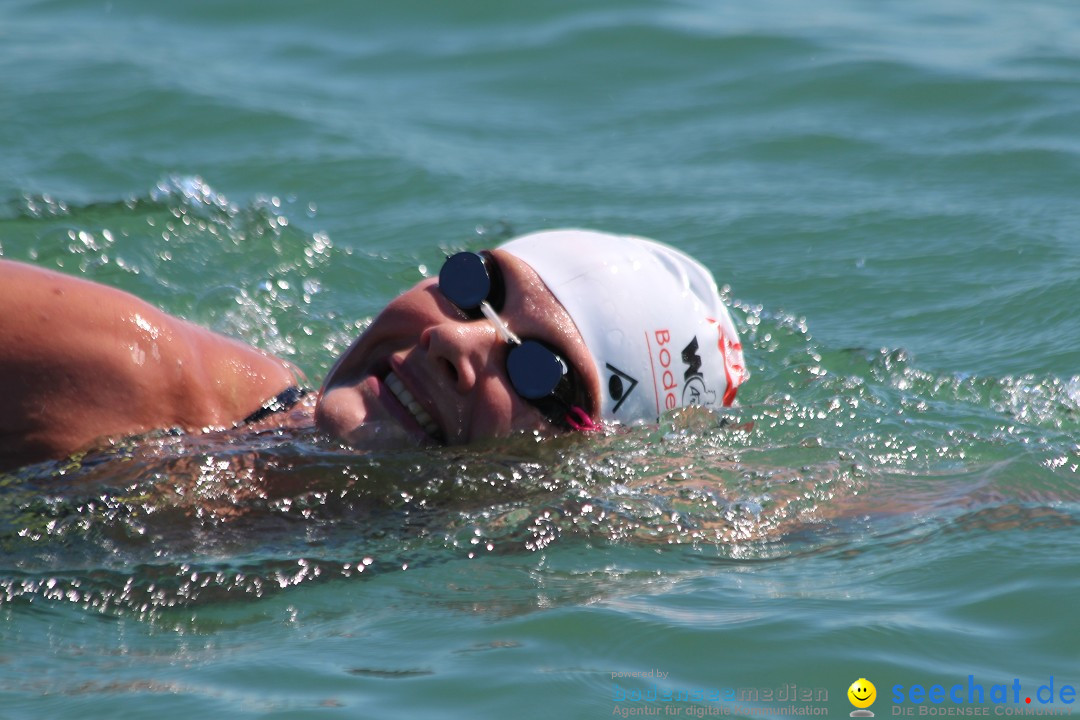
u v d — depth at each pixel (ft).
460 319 46.39
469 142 89.51
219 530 40.52
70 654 34.53
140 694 32.27
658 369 49.11
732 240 73.82
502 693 32.24
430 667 33.58
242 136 87.92
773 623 35.55
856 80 97.76
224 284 66.39
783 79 99.09
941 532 41.47
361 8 114.73
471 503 42.88
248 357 49.93
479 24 111.55
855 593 37.50
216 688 32.58
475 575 39.01
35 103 90.58
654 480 45.39
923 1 122.42
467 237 74.23
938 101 94.07
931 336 62.49
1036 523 41.91
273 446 44.52
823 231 74.49
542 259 48.55
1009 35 109.29
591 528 41.96
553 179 83.25
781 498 44.60
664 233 74.95
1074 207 76.13
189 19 113.29
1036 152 84.23
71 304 44.45
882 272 69.46
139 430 44.62
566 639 34.88
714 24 110.42
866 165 84.38
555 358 45.88
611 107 96.27
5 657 34.24
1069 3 122.11
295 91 97.45
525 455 45.78
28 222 71.31
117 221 72.13
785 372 58.39
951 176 81.87
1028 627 35.27
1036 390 55.72
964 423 52.39
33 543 39.27
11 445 42.57
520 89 99.71
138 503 41.11
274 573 38.63
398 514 42.06
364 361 47.09
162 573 38.29
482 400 45.70
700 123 92.84
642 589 38.01
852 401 54.60
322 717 31.17
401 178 82.53
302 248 70.85
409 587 38.34
